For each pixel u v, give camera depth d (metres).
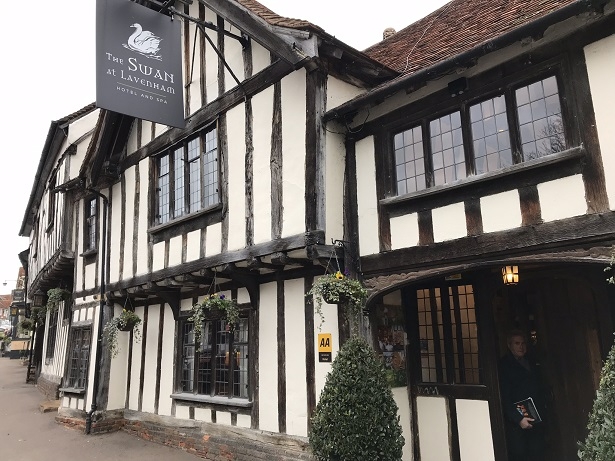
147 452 7.50
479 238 4.47
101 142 9.01
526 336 5.46
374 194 5.45
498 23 5.05
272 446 6.04
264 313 6.50
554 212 4.02
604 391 3.10
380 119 5.53
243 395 6.68
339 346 5.41
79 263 10.66
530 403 5.01
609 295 4.67
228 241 6.48
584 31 4.02
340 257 5.42
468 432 5.20
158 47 6.27
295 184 5.63
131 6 6.11
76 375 9.88
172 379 8.05
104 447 7.87
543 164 4.07
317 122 5.48
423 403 5.58
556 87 4.19
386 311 5.66
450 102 4.91
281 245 5.63
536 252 4.11
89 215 10.81
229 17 6.25
